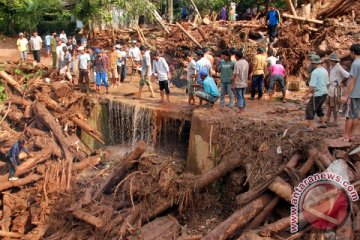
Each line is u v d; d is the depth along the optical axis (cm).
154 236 898
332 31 1589
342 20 1695
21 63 1869
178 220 966
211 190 992
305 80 1527
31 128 1491
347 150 822
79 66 1602
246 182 886
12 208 1139
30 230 1116
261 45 1638
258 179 862
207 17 2419
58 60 1727
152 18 2259
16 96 1662
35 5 2434
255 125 988
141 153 1092
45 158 1313
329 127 980
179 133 1251
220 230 798
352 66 817
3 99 1645
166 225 934
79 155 1400
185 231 905
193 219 949
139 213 966
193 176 1005
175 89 1662
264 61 1300
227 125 1027
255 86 1320
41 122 1495
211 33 2002
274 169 861
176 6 3117
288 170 812
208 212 959
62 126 1486
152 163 1105
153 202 973
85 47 1825
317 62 933
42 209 1103
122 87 1683
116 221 964
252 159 923
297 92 1445
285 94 1362
